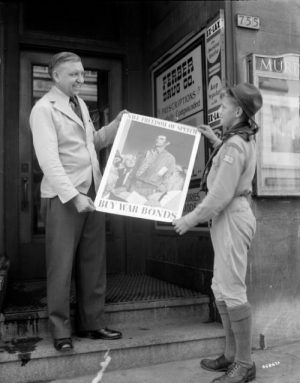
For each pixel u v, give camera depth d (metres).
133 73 4.58
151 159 2.84
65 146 2.76
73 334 2.99
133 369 2.81
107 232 4.44
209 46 3.48
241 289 2.55
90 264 2.88
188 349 2.99
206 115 3.54
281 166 3.25
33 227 4.16
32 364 2.62
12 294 3.48
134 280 4.13
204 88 3.57
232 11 3.29
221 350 3.05
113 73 4.57
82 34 4.39
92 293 2.88
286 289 3.29
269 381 2.63
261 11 3.33
